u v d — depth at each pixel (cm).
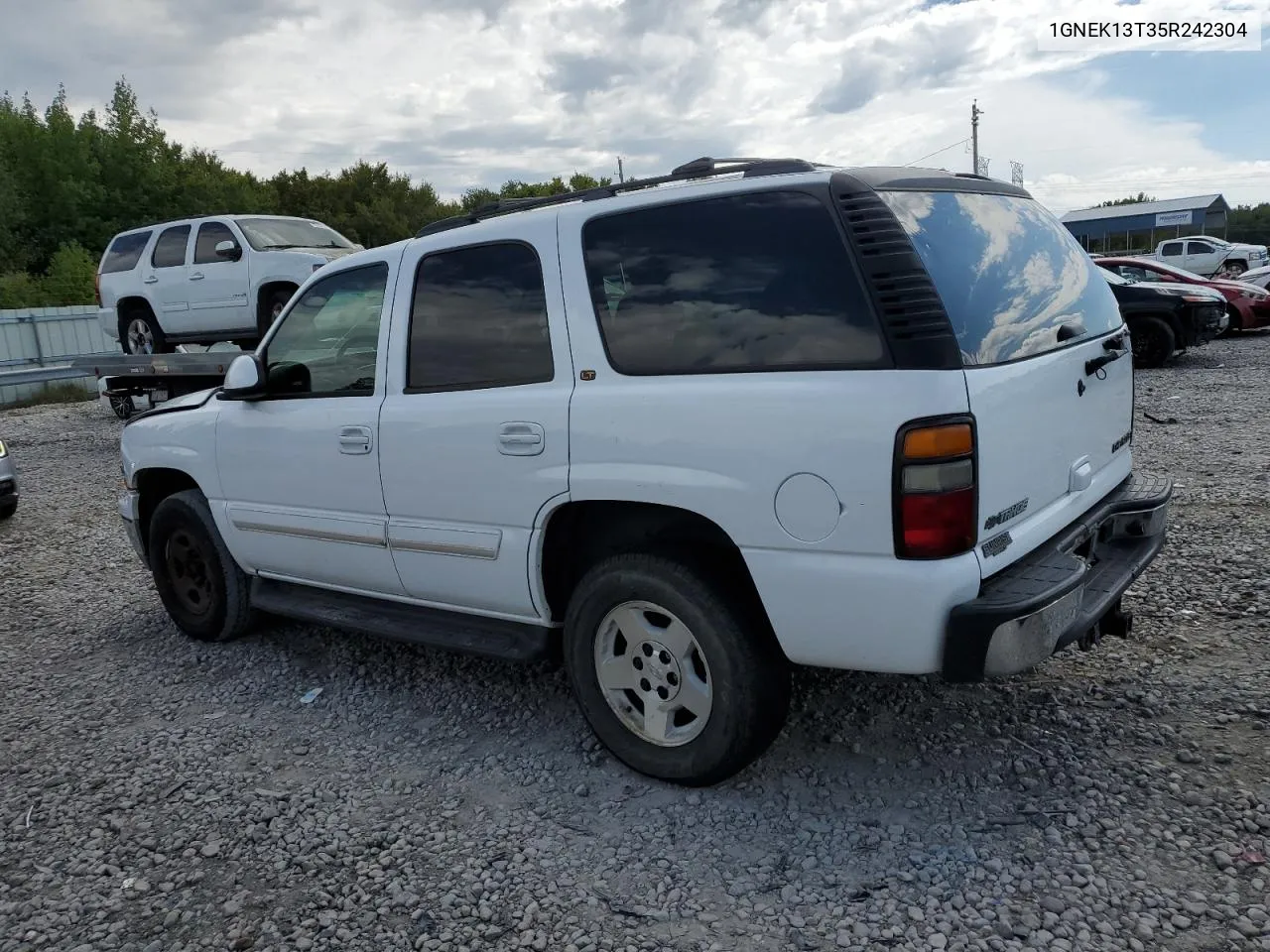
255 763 384
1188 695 367
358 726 411
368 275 413
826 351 286
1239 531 554
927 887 274
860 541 279
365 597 445
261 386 445
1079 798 308
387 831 327
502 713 411
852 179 297
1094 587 334
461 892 290
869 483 274
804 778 335
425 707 424
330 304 429
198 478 490
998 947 248
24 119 4841
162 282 1217
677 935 264
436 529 382
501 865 302
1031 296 329
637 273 327
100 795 366
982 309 299
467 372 372
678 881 288
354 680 460
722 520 302
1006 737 350
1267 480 664
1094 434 355
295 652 503
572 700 416
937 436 267
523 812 332
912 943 253
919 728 361
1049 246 366
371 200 6694
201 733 415
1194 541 542
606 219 336
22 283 3541
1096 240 5222
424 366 387
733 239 309
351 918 283
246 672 481
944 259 297
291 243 1188
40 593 654
